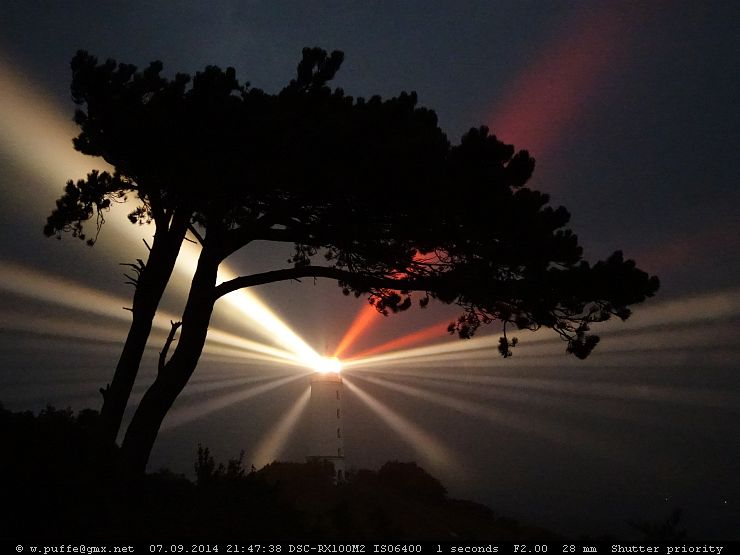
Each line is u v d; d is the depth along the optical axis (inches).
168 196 502.3
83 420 510.6
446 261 503.2
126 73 504.7
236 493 406.9
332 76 526.3
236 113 445.7
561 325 487.8
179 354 486.9
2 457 334.3
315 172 437.4
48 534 287.0
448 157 455.8
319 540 328.8
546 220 461.7
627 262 467.2
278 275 526.6
